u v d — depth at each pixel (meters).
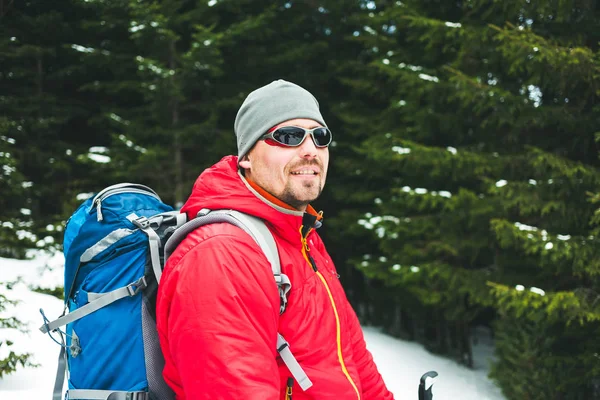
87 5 7.02
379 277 7.20
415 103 6.50
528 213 4.95
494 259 5.94
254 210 1.22
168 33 6.91
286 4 9.16
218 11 8.76
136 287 1.22
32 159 7.67
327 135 1.30
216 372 1.00
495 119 5.25
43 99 7.77
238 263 1.07
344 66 8.52
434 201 5.91
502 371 5.35
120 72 7.74
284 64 9.09
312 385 1.14
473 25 5.63
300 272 1.23
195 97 8.95
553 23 4.95
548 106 4.93
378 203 7.60
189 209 1.31
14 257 5.64
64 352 1.39
